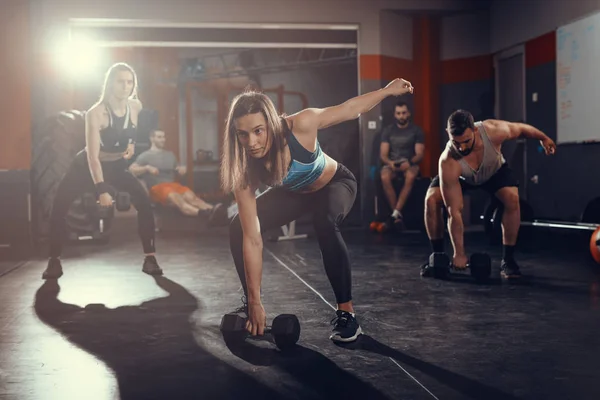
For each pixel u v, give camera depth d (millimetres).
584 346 2484
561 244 5684
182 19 7695
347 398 1938
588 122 6160
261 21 7816
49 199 6316
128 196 4562
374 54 8062
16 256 5461
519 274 4012
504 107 8117
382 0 8039
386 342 2572
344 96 12508
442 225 4148
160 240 6598
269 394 1981
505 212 3973
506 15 7785
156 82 12078
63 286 3986
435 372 2174
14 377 2182
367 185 8008
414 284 3873
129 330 2838
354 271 4402
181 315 3143
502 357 2344
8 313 3213
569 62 6438
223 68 13391
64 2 7469
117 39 8148
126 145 4176
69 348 2547
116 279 4238
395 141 7414
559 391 1978
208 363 2314
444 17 8523
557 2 6656
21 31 6215
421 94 8570
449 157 3709
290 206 2684
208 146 14203
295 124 2373
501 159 3826
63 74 7512
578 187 6367
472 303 3305
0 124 6176
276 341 2504
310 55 12117
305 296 3566
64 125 6305
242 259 2738
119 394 2004
